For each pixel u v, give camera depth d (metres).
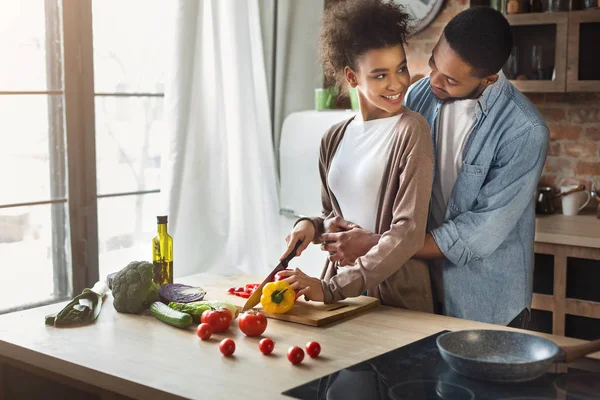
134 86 3.59
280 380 1.43
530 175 2.21
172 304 1.89
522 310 2.31
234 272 3.85
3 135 3.04
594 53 3.41
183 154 3.61
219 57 3.71
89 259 3.33
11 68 3.05
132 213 3.64
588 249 3.12
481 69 2.26
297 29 4.21
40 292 3.21
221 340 1.71
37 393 1.84
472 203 2.29
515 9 3.51
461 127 2.33
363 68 2.09
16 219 3.11
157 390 1.39
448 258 2.16
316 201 3.75
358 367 1.50
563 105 3.75
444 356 1.44
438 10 3.84
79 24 3.21
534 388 1.37
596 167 3.69
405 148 2.00
